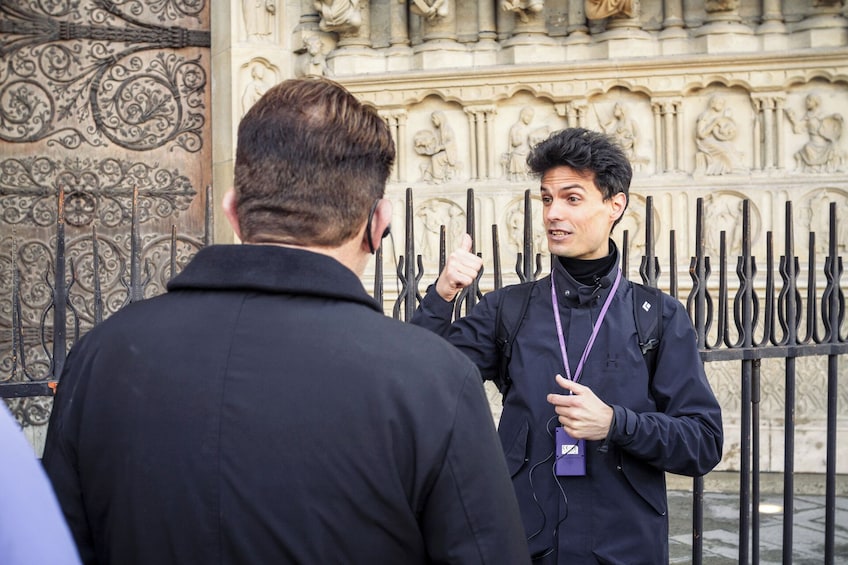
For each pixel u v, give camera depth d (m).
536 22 6.54
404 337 1.15
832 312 3.08
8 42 6.54
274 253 1.16
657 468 1.92
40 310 6.59
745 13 6.43
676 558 4.45
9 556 0.80
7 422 0.84
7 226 6.54
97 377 1.15
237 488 1.07
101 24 6.73
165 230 6.91
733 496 5.63
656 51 6.37
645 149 6.41
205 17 6.99
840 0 6.14
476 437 1.13
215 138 6.89
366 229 1.24
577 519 1.92
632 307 2.05
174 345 1.13
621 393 1.97
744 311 2.92
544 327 2.06
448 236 6.55
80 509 1.16
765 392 5.98
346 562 1.07
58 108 6.66
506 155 6.56
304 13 6.89
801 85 6.25
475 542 1.11
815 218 6.15
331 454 1.07
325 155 1.16
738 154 6.30
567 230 2.04
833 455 3.12
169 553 1.08
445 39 6.62
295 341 1.11
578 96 6.39
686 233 6.29
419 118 6.71
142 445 1.10
